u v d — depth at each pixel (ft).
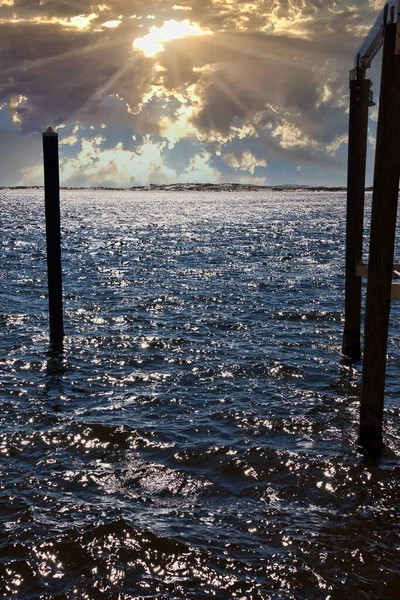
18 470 26.11
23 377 37.19
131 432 29.53
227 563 20.48
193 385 36.14
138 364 39.81
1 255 96.32
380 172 25.73
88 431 29.60
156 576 19.97
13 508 23.25
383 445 28.45
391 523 22.84
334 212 270.87
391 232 26.08
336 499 24.34
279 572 20.12
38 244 114.52
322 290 66.13
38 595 19.16
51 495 24.23
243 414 31.89
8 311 53.83
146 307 56.39
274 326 49.67
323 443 28.73
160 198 520.42
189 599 19.01
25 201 378.94
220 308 56.18
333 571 20.21
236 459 27.17
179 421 31.04
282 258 95.86
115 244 117.80
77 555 20.81
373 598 19.15
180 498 24.32
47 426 30.22
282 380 37.09
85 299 59.98
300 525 22.59
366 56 35.88
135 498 24.20
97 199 483.51
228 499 24.26
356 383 36.60
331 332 47.88
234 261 91.56
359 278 40.42
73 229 157.07
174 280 72.38
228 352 42.37
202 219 207.10
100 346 43.60
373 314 26.94
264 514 23.25
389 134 25.34
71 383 36.29
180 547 21.17
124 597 19.11
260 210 287.07
